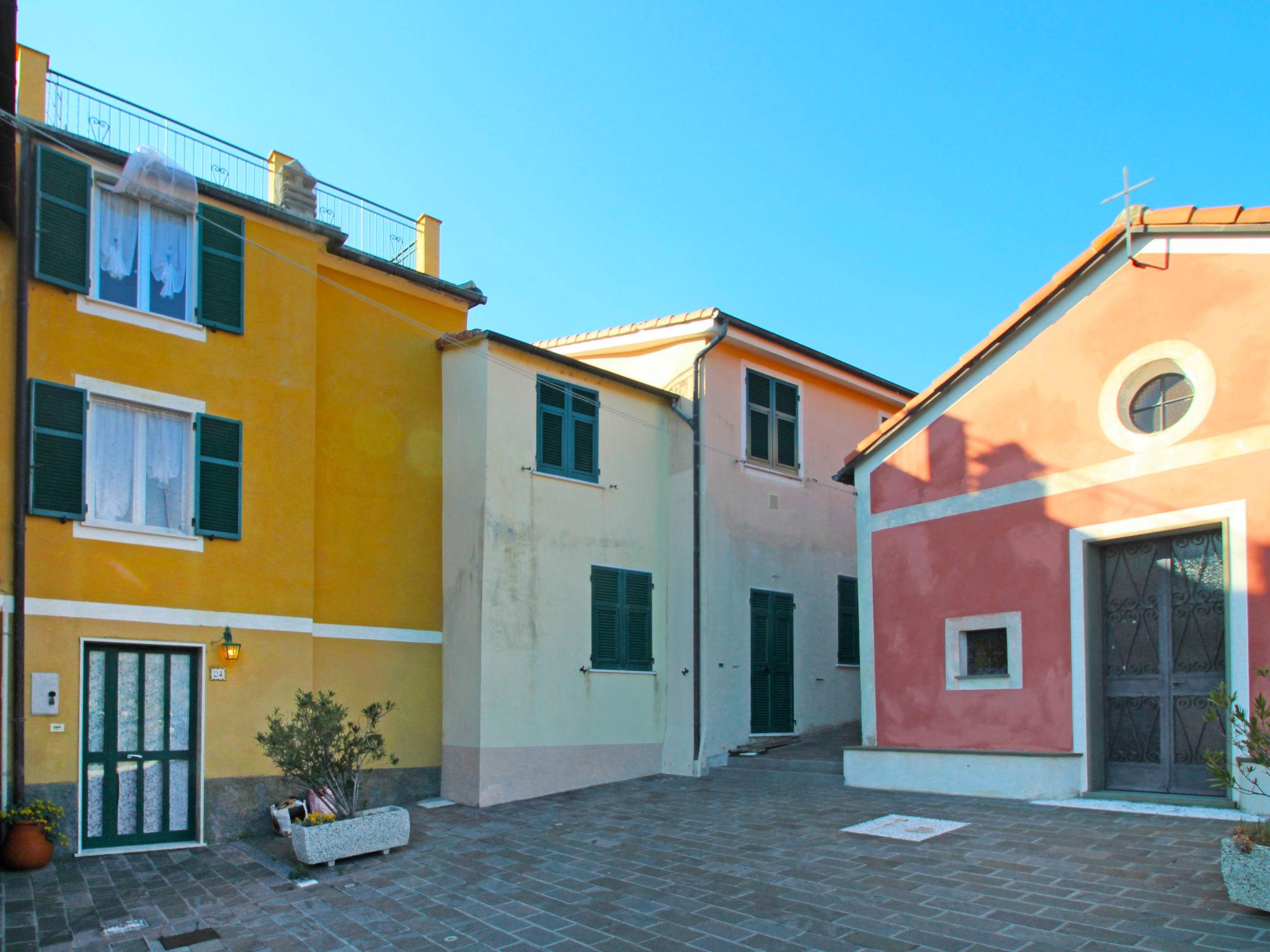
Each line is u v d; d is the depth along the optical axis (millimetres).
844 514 16109
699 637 13148
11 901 7195
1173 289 8852
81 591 8781
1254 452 8133
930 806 9398
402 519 11734
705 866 7664
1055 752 9227
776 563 14586
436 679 11703
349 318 11641
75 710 8609
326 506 11039
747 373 14672
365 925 6637
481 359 11992
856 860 7512
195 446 9695
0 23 8484
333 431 11258
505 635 11523
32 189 8961
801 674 14688
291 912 6977
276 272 10641
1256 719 6039
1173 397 8891
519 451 12078
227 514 9805
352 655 10961
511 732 11367
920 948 5527
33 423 8680
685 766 12828
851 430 16594
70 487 8805
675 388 14180
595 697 12422
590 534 12781
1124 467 9055
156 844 8977
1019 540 9867
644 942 5980
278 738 8586
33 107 9430
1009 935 5594
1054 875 6645
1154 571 8938
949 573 10492
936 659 10484
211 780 9328
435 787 11445
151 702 9172
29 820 8008
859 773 10922
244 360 10211
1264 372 8156
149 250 9758
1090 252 9359
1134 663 8992
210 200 10172
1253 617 7980
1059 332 9766
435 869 8086
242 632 9758
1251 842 5691
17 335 8711
